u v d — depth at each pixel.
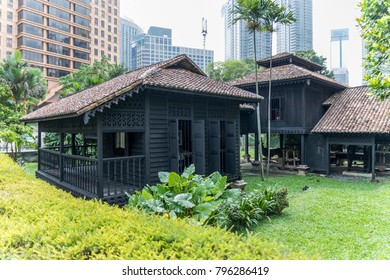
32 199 4.65
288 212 7.61
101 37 66.50
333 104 15.75
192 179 7.81
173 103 9.03
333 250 5.18
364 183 11.88
